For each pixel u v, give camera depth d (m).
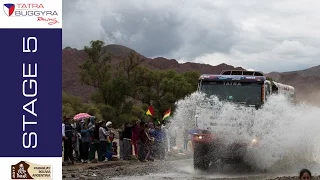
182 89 104.25
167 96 102.94
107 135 26.03
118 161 26.62
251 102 20.94
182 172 21.98
